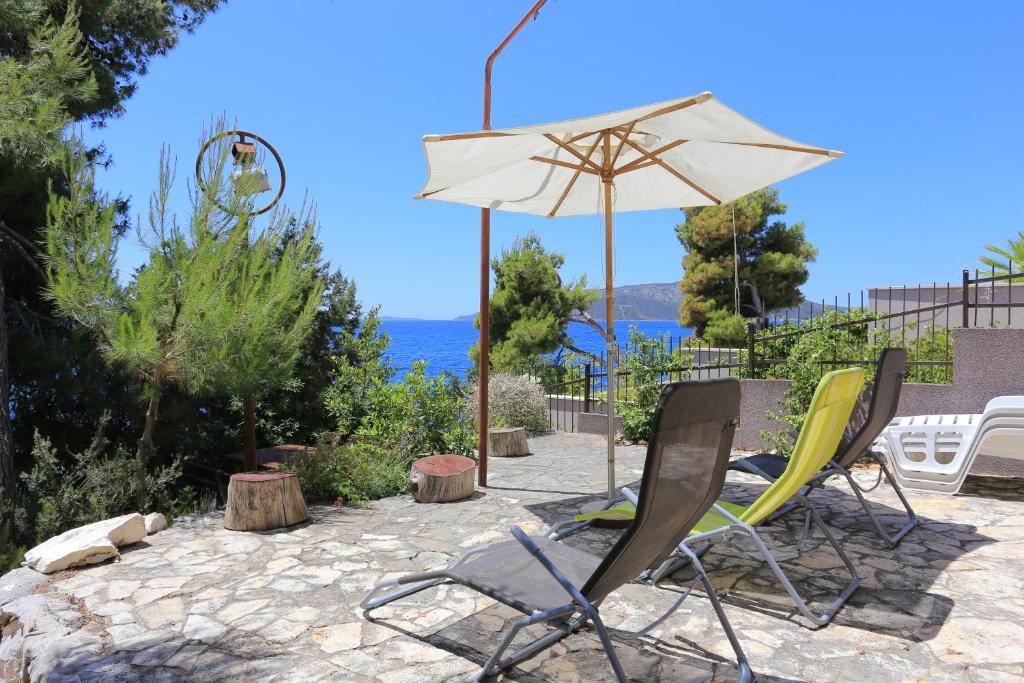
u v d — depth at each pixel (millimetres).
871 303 12992
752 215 24141
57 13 7488
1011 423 4996
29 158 5898
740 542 4223
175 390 7520
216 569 3877
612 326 4805
